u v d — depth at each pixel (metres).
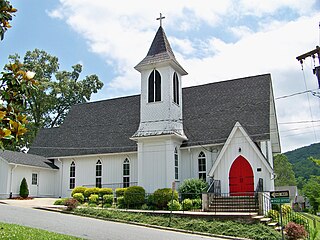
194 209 25.53
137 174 32.91
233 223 20.84
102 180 34.72
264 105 30.64
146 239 16.58
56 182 37.88
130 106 38.81
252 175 26.64
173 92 31.58
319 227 26.73
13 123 6.82
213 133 30.48
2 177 34.00
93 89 58.94
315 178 26.44
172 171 28.77
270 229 19.78
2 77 7.44
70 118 41.81
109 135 36.50
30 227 17.11
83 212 25.06
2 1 7.71
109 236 16.81
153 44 32.72
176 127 30.81
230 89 33.78
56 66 56.59
